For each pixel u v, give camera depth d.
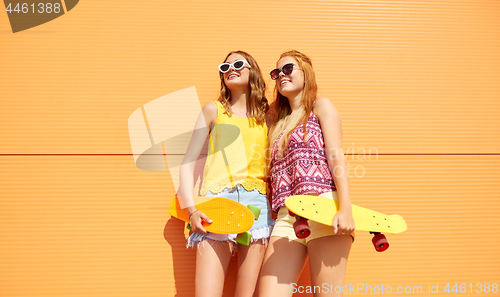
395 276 2.02
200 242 1.69
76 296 1.88
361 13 2.33
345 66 2.25
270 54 2.23
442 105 2.25
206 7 2.24
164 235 1.99
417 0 2.37
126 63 2.15
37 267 1.89
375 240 1.53
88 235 1.95
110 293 1.90
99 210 1.98
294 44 2.25
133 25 2.19
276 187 1.68
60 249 1.92
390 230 1.55
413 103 2.24
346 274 2.01
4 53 2.10
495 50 2.36
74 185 2.00
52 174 2.00
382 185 2.12
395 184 2.13
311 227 1.56
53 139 2.04
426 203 2.12
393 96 2.24
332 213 1.47
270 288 1.51
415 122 2.22
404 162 2.16
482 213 2.13
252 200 1.76
